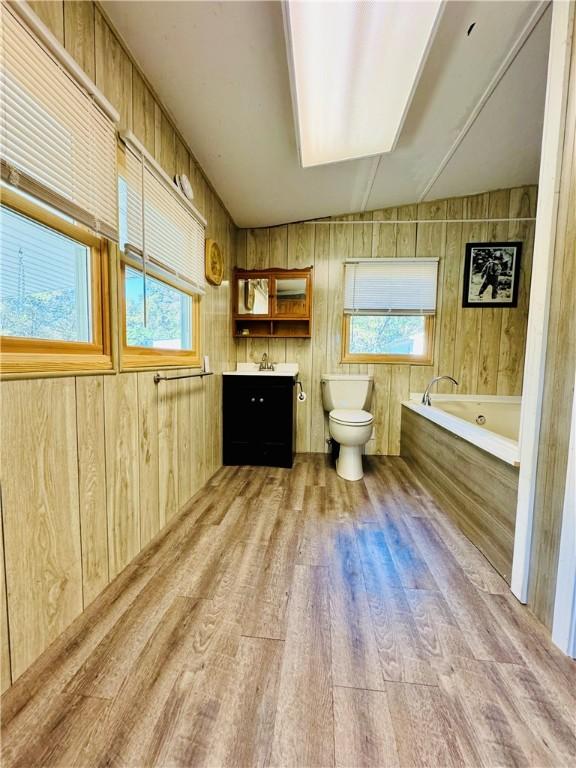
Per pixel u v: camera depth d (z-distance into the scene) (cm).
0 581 86
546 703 86
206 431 235
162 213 163
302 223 300
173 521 180
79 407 113
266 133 186
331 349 306
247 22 124
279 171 222
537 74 159
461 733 79
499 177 255
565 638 101
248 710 83
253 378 266
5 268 91
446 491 199
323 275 302
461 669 96
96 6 117
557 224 108
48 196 95
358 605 120
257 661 97
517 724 81
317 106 161
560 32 105
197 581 132
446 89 167
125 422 139
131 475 144
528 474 118
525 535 119
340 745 76
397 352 305
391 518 186
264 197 255
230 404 270
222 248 264
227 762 73
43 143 93
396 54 133
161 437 171
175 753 74
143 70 144
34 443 95
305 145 192
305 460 289
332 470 263
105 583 127
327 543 160
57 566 104
